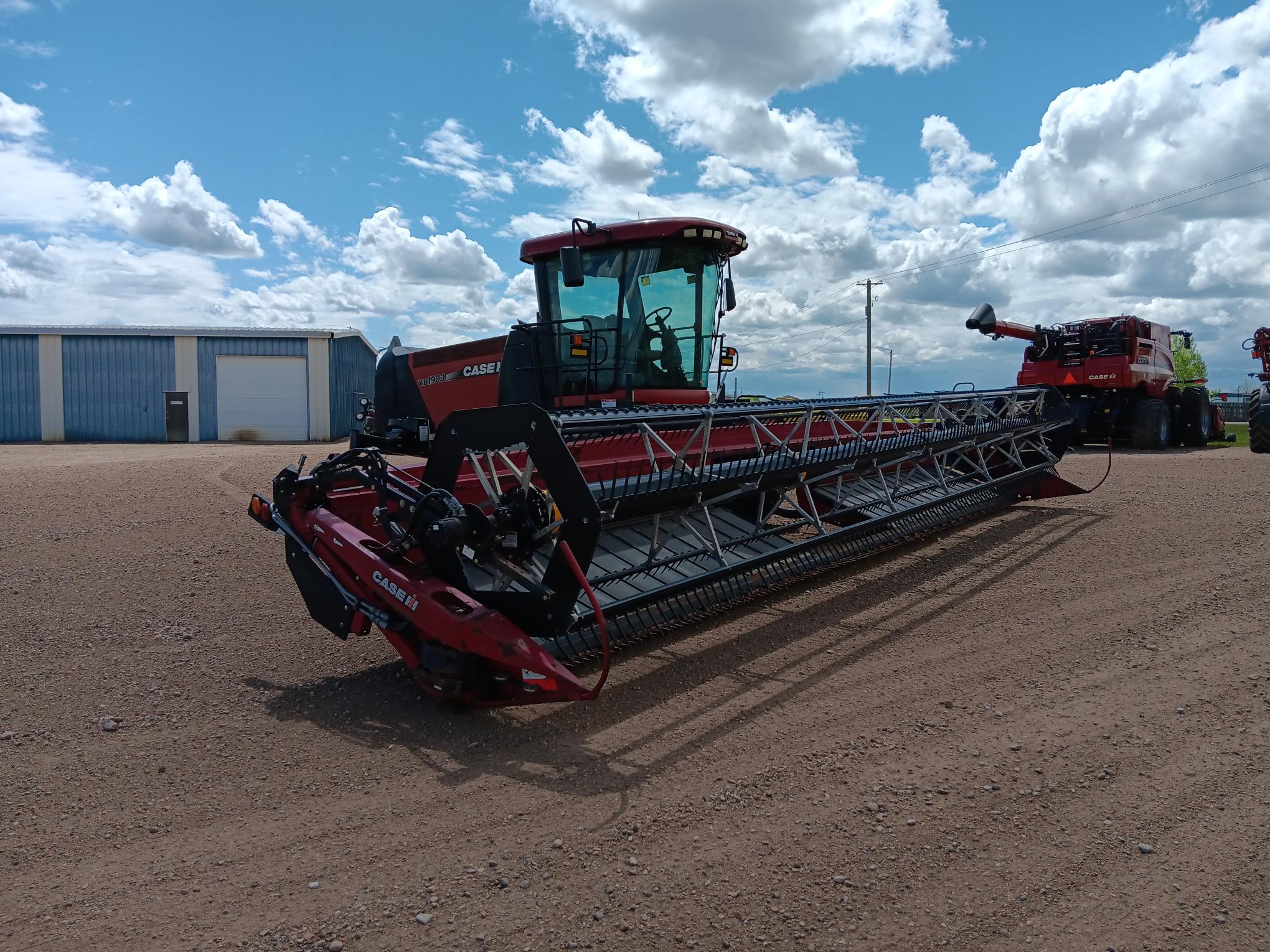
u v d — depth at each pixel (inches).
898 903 113.3
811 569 268.7
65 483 440.5
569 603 158.4
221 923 110.1
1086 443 813.2
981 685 190.5
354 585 189.8
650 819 134.9
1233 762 151.9
